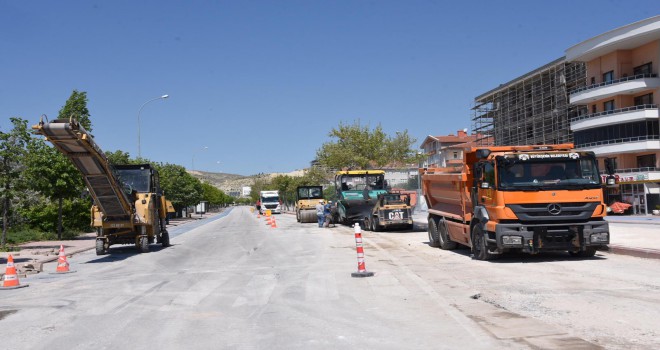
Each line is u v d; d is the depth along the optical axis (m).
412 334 6.97
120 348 6.82
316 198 46.12
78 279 13.88
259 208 87.19
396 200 28.83
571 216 13.41
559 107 56.28
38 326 8.24
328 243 22.45
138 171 21.94
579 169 13.66
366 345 6.53
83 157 17.08
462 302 8.98
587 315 7.64
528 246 13.33
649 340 6.25
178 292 11.14
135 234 20.73
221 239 28.50
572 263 13.43
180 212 75.38
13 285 12.52
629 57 46.75
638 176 43.94
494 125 72.75
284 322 7.99
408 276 12.16
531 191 13.38
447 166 17.55
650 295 8.91
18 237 28.23
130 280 13.30
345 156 48.81
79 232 33.97
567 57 50.41
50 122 15.91
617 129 46.03
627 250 14.93
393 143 49.66
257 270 14.49
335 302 9.39
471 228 15.51
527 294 9.45
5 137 22.09
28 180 23.50
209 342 6.98
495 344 6.31
